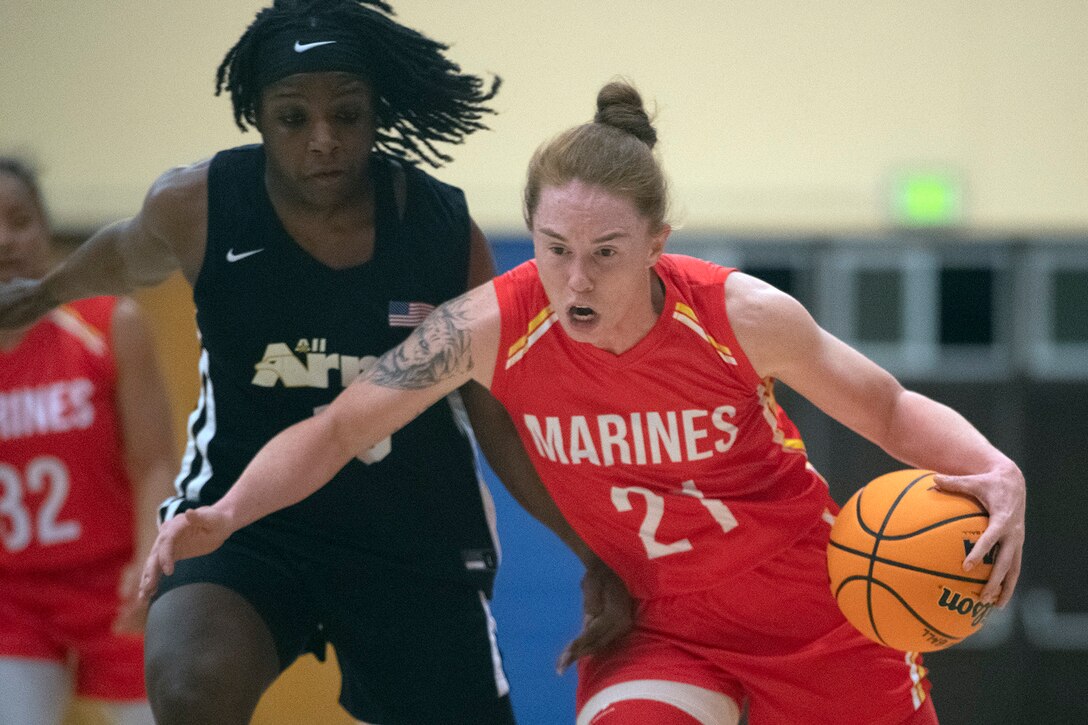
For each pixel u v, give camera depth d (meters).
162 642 8.35
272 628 8.84
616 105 7.84
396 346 8.80
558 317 7.77
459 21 18.55
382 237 9.16
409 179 9.36
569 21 18.66
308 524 9.33
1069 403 19.47
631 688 8.41
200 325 9.30
